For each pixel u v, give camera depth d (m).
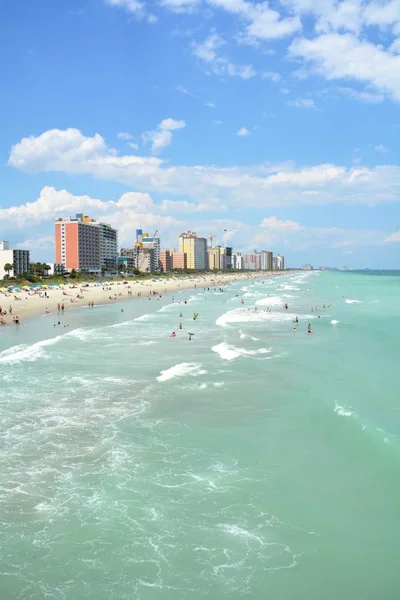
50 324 58.47
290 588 11.19
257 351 39.31
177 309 78.38
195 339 45.88
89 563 12.06
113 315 69.12
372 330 51.44
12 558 12.26
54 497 15.25
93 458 18.20
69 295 104.06
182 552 12.48
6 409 24.11
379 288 147.88
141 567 11.92
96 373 31.73
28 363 34.81
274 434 20.56
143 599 10.84
